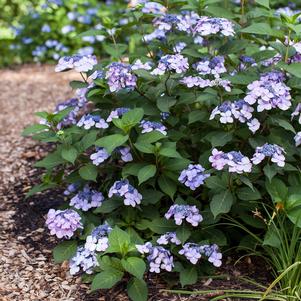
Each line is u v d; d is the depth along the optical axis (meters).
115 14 4.60
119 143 2.12
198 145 2.34
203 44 2.56
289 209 2.08
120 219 2.28
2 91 3.82
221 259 2.25
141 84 2.33
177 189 2.29
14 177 2.78
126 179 2.20
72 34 4.64
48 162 2.29
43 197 2.62
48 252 2.34
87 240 2.11
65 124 2.51
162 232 2.19
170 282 2.16
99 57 4.40
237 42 2.36
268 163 2.09
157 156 2.17
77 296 2.14
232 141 2.24
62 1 4.78
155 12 2.52
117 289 2.15
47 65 4.55
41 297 2.15
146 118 2.30
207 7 2.48
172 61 2.21
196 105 2.40
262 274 2.20
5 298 2.14
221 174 2.18
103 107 2.37
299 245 2.10
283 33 2.35
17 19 5.22
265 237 2.07
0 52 4.69
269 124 2.22
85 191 2.33
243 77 2.21
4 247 2.36
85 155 2.54
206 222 2.17
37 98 3.66
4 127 3.27
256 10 2.52
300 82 2.22
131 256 2.08
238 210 2.20
